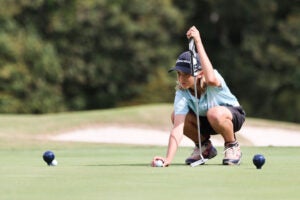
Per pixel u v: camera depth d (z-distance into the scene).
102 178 21.14
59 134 61.91
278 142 64.06
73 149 39.78
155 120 69.12
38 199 16.92
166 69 138.38
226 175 21.95
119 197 17.20
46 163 27.16
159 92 137.38
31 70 127.56
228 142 26.45
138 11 137.00
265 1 152.12
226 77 151.25
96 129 64.94
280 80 147.50
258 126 68.56
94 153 35.28
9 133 57.47
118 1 136.00
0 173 22.77
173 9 141.00
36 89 127.31
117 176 21.69
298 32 147.00
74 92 134.25
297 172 22.95
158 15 139.50
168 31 142.12
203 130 27.19
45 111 127.44
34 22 130.75
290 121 149.62
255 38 149.75
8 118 66.25
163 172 22.91
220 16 156.00
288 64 146.75
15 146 44.50
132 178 21.06
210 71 25.73
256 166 24.31
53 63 127.62
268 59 147.38
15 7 129.12
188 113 26.69
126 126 66.62
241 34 157.50
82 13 131.88
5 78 125.56
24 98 127.12
